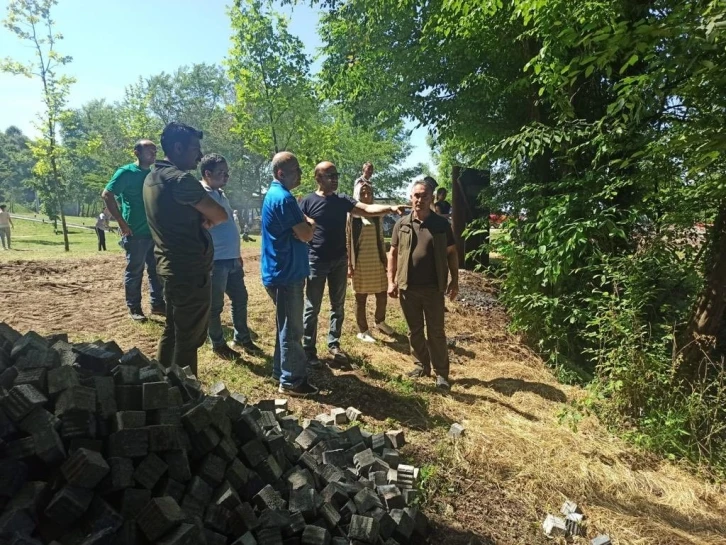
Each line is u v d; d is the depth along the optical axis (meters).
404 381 5.02
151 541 1.94
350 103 11.31
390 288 5.36
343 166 25.75
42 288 7.49
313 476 2.88
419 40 9.11
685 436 4.63
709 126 4.30
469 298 8.91
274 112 14.06
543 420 4.77
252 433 2.69
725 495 4.01
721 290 5.03
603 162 6.88
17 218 37.62
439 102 9.52
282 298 4.22
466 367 6.00
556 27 5.41
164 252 3.38
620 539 3.16
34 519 1.83
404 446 3.78
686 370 5.08
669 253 6.09
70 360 2.35
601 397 5.14
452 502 3.23
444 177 22.56
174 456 2.23
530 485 3.57
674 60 3.71
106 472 1.96
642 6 4.91
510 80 8.38
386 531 2.65
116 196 5.67
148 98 35.00
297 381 4.31
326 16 11.59
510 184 8.48
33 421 1.99
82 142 22.02
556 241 6.32
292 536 2.35
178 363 3.53
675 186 6.22
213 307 4.86
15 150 67.19
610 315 5.64
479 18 7.18
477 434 4.14
